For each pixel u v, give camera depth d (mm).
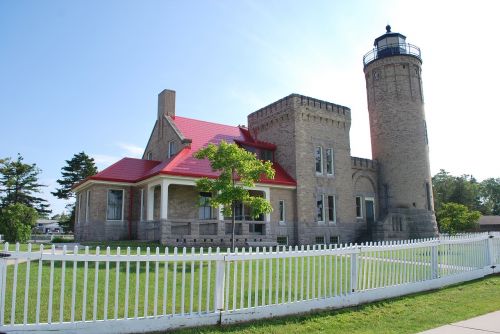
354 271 9789
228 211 17703
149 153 32375
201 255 7645
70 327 6445
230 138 30406
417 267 11594
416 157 33531
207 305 7609
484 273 13859
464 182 76562
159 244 21141
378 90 35469
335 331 7605
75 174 57562
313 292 9000
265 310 8156
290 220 27969
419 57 35438
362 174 33438
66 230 60281
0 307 6191
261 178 26500
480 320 8344
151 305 8438
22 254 6305
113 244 20500
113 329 6715
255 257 8227
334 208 30312
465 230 44906
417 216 32625
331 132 31125
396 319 8547
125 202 25484
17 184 55938
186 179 22938
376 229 31062
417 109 34375
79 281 10211
